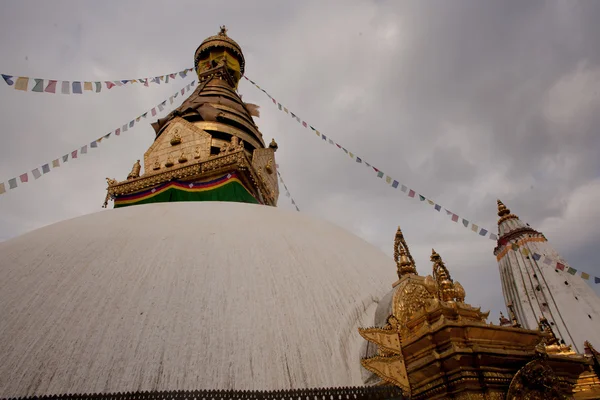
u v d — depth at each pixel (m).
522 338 3.72
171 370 3.87
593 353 5.30
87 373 3.79
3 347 3.99
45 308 4.42
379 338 3.85
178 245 5.62
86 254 5.37
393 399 4.07
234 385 3.88
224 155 11.75
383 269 6.97
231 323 4.43
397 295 4.36
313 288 5.34
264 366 4.11
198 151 12.72
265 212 7.89
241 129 15.55
